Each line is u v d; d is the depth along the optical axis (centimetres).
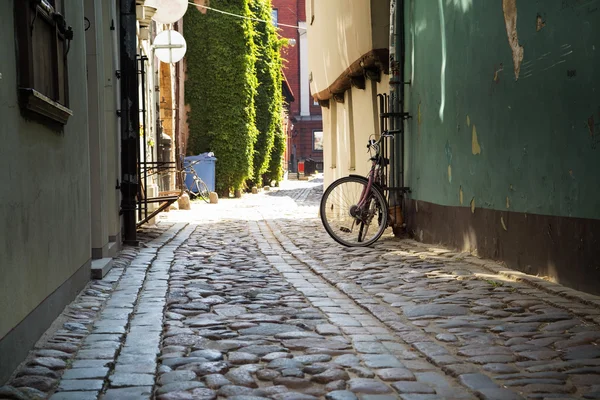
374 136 1503
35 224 484
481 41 873
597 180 605
